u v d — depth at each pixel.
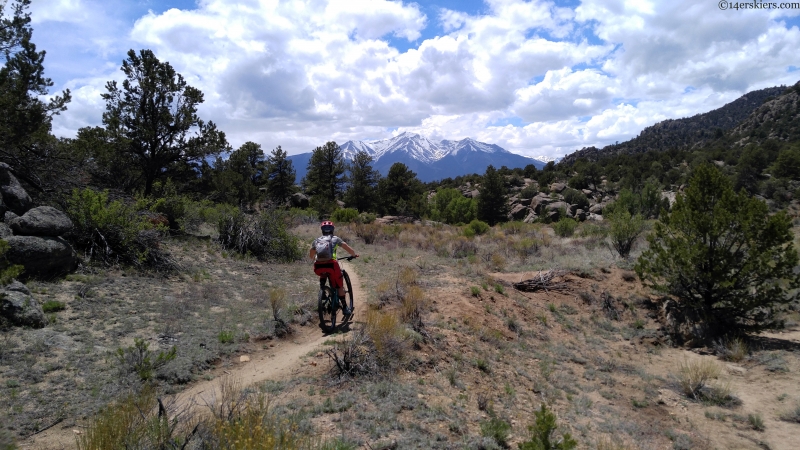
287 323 7.75
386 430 4.38
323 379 5.48
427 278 11.50
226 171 36.97
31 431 4.00
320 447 3.71
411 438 4.30
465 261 15.03
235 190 32.69
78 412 4.37
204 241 14.94
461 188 89.31
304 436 3.86
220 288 10.02
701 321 9.88
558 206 55.41
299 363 6.02
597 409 6.61
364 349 6.13
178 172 20.66
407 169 57.28
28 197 9.88
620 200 37.88
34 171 12.33
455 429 4.74
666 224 10.70
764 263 9.08
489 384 6.43
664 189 75.62
